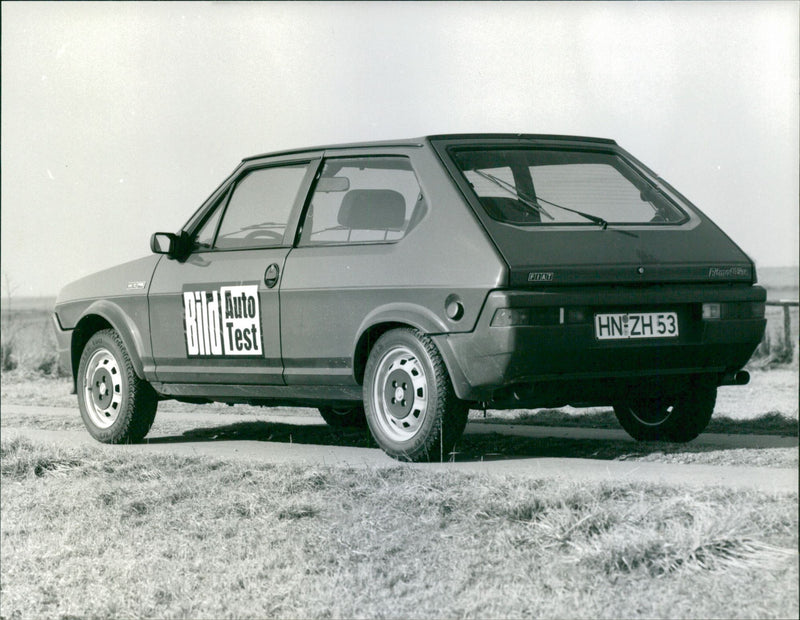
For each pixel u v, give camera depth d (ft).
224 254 28.55
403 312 24.35
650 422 27.53
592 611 16.28
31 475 26.76
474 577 17.81
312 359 26.32
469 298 23.31
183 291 28.96
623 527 18.28
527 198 25.07
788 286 102.37
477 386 23.40
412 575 18.30
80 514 23.52
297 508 21.61
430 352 23.98
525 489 20.35
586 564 17.44
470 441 28.45
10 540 22.67
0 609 20.04
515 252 23.27
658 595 16.42
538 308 22.99
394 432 24.82
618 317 23.73
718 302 24.84
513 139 26.43
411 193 25.48
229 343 28.02
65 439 31.55
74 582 20.54
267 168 28.55
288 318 26.63
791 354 56.49
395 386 24.77
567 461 23.97
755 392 44.45
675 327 24.40
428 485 21.59
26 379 56.59
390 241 25.32
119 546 21.62
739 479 20.30
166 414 37.55
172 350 29.32
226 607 18.47
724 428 29.60
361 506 21.22
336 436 31.32
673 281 24.35
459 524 19.71
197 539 21.25
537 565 17.80
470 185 24.72
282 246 27.32
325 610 17.75
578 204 25.48
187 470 25.59
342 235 26.32
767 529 17.60
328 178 27.02
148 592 19.57
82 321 31.81
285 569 19.31
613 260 23.82
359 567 18.88
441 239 24.21
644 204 26.18
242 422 34.35
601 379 24.26
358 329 25.27
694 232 25.64
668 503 18.86
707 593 16.29
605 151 27.20
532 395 23.47
